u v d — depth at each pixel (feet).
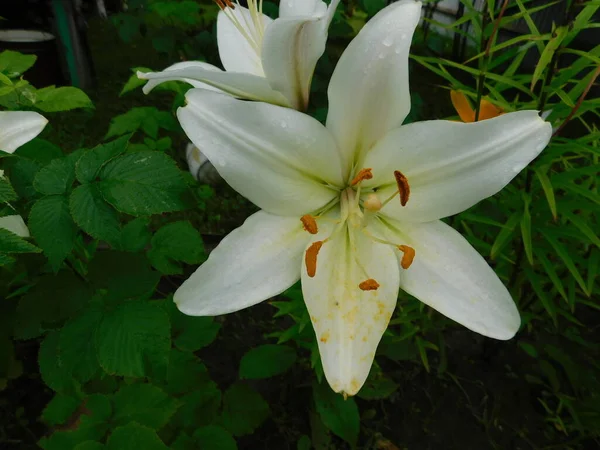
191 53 2.24
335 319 0.63
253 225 0.65
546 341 1.46
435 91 2.61
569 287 1.15
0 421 1.26
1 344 1.04
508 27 2.01
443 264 0.64
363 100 0.60
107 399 0.91
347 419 1.12
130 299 0.75
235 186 0.61
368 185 0.67
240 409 1.10
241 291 0.62
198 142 0.59
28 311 0.72
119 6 3.58
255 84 0.67
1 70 0.96
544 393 1.38
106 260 0.75
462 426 1.31
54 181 0.69
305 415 1.32
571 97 0.89
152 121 1.52
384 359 1.45
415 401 1.36
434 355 1.46
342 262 0.66
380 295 0.64
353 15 2.45
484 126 0.58
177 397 1.07
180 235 0.93
